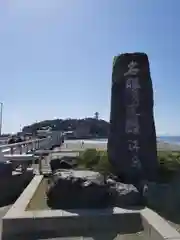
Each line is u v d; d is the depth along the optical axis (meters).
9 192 12.28
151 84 10.62
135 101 10.44
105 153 12.71
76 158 13.18
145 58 10.64
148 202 8.17
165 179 10.06
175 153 13.47
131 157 10.21
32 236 6.79
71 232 6.90
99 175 8.73
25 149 18.11
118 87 10.70
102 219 7.06
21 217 6.89
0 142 25.56
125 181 9.91
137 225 7.11
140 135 10.28
